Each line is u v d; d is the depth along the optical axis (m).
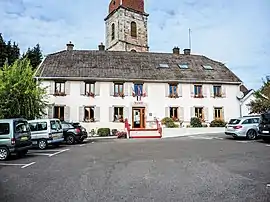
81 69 29.88
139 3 47.12
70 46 35.06
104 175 8.64
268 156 11.75
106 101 29.38
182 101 30.67
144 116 29.92
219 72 33.00
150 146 17.02
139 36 46.50
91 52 33.72
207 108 31.11
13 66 23.92
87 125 28.86
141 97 29.98
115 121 29.39
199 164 10.16
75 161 11.67
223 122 30.08
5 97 22.05
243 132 20.56
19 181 8.09
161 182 7.57
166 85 30.56
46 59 31.16
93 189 6.95
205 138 22.28
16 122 13.12
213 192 6.48
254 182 7.36
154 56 34.53
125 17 44.97
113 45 46.28
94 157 12.73
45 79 28.36
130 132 27.09
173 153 13.41
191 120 29.98
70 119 28.59
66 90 28.78
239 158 11.37
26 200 6.14
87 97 29.11
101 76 29.33
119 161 11.37
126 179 8.02
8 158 13.05
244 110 31.94
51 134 17.44
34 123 17.59
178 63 33.56
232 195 6.21
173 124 28.88
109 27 47.94
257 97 27.64
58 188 7.12
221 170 8.98
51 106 28.16
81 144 20.02
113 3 46.72
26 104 22.77
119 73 30.11
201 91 31.36
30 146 14.06
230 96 31.91
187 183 7.39
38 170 9.78
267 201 5.75
